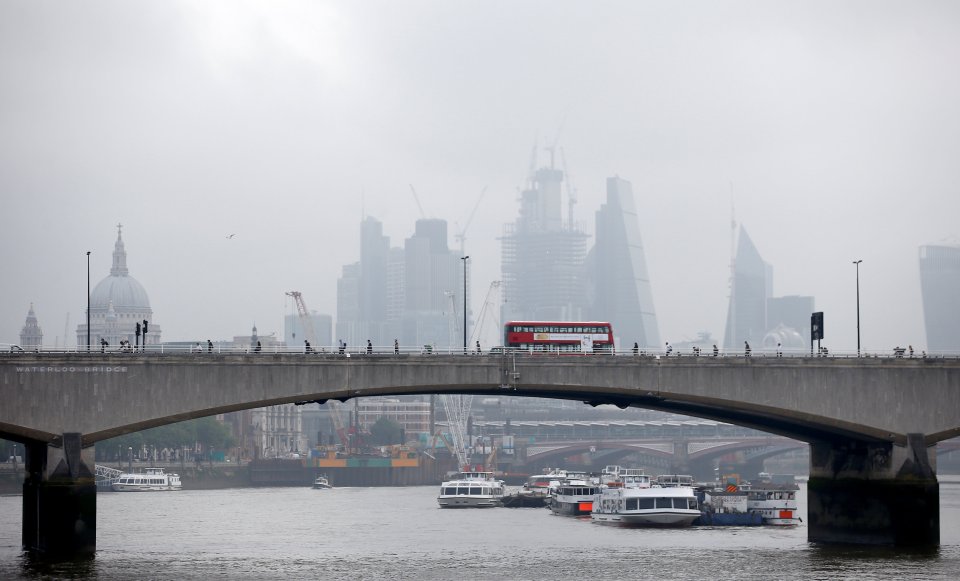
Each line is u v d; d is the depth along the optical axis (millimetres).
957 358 165875
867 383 163750
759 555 162500
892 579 136750
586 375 157750
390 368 153500
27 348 150375
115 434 145000
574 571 148125
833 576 139250
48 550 143375
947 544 173000
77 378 144125
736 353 162000
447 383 154750
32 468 152500
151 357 146375
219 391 148125
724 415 176500
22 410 142375
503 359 156125
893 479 164875
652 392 159250
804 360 162375
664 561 158000
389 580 139875
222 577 141125
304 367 150875
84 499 143750
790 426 171000
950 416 165375
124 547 184250
